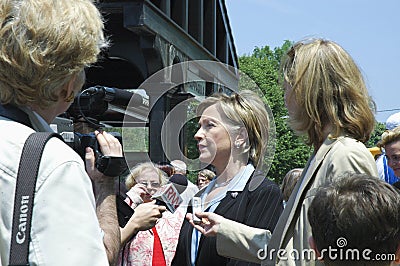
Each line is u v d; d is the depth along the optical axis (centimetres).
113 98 270
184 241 344
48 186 174
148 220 297
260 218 321
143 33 1055
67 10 196
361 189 203
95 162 241
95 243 175
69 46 193
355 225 196
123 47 1144
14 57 189
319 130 265
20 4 191
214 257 328
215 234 300
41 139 180
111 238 230
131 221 294
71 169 178
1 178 175
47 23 191
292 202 266
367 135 264
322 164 255
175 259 348
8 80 192
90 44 200
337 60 262
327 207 202
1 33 189
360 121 258
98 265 173
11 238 169
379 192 200
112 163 237
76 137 243
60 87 199
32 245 169
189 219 309
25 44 189
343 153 249
